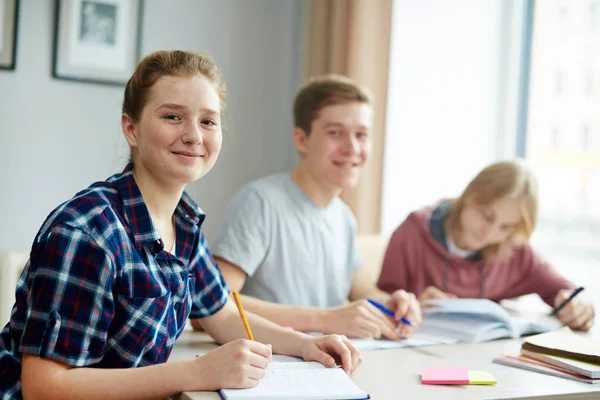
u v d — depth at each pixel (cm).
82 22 246
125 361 99
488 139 267
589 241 235
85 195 98
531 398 100
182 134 102
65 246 91
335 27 251
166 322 104
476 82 266
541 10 254
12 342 101
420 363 119
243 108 273
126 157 120
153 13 257
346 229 176
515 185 166
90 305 92
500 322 144
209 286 125
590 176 236
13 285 175
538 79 255
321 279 166
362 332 134
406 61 257
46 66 243
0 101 237
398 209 258
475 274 178
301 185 168
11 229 241
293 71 280
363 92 166
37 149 243
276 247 160
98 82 249
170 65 104
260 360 95
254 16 274
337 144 162
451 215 178
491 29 266
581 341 125
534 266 178
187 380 92
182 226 114
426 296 164
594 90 235
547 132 251
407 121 257
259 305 142
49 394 89
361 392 94
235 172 272
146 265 100
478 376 108
